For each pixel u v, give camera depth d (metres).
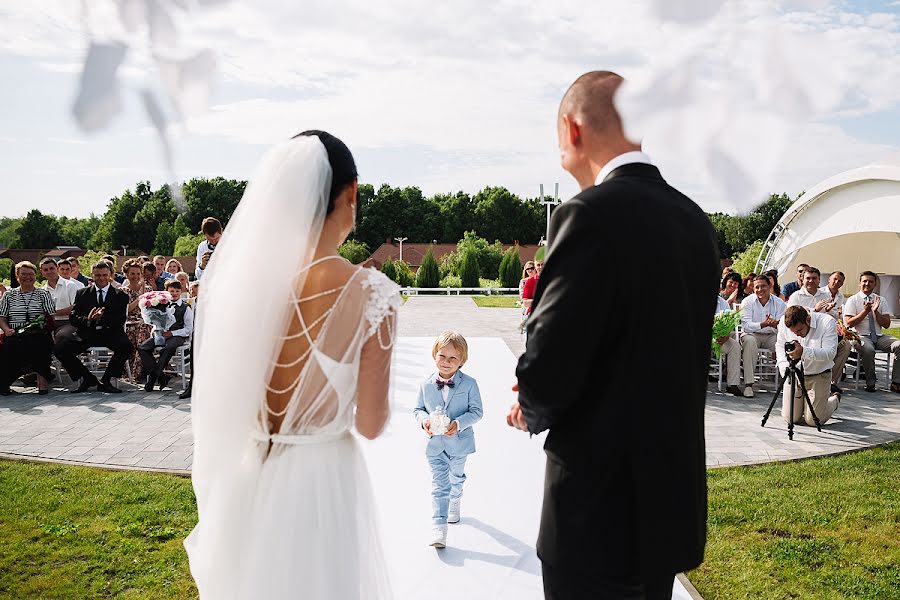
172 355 7.71
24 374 7.93
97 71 0.84
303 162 1.80
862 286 8.26
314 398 1.81
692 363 1.65
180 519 4.05
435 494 3.57
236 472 1.88
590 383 1.65
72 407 6.90
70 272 8.52
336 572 1.83
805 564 3.56
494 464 4.88
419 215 75.31
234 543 1.88
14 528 3.91
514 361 9.55
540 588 3.14
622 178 1.66
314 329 1.78
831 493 4.56
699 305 1.68
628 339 1.57
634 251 1.53
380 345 1.82
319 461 1.85
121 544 3.71
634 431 1.59
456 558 3.42
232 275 1.81
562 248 1.58
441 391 3.62
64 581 3.30
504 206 76.12
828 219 12.58
